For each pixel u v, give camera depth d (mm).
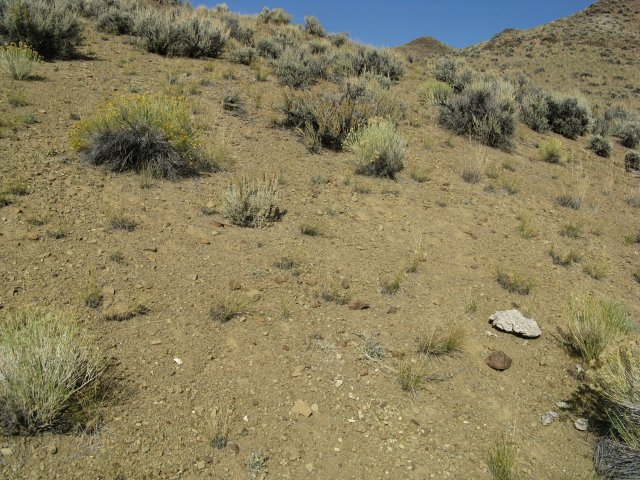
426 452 3363
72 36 11711
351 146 8766
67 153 6777
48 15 11227
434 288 5383
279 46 16906
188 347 3941
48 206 5414
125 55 12758
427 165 9461
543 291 5691
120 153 6773
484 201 8234
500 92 13828
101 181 6305
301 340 4242
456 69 18734
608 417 3707
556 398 4055
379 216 6953
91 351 3602
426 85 15289
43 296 4090
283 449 3225
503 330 4793
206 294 4621
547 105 15422
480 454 3408
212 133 8602
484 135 11680
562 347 4703
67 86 9312
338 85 14086
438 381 4043
